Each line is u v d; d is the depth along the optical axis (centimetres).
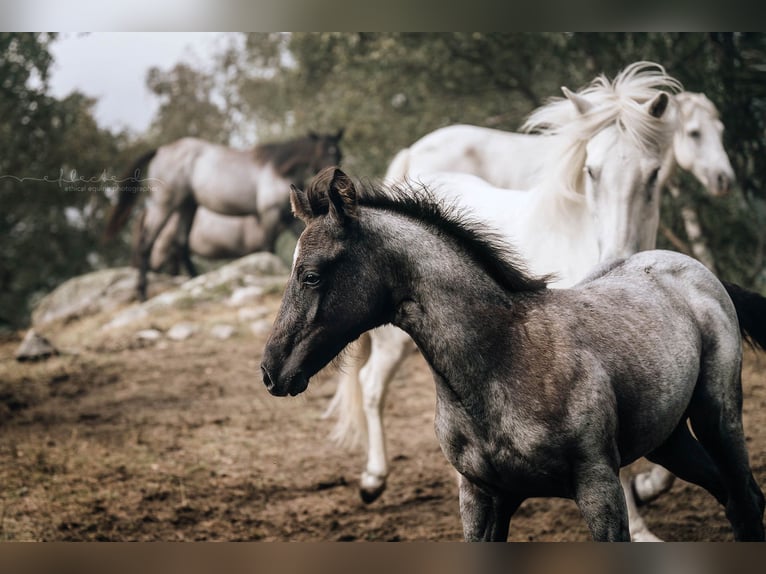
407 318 273
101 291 1034
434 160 671
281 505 492
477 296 269
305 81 1312
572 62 956
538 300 279
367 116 1208
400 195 282
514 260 283
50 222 1171
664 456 329
